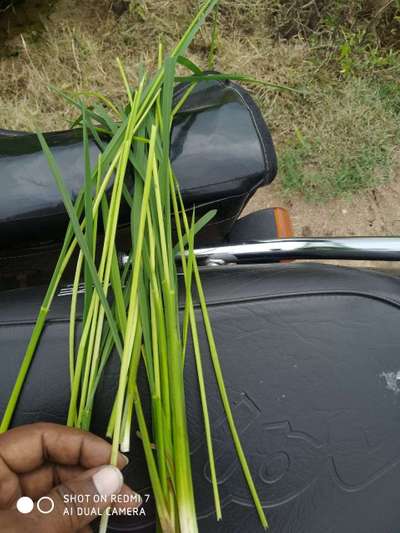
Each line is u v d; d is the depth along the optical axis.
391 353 0.29
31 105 0.55
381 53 0.57
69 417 0.26
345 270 0.31
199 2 0.54
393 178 0.56
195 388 0.28
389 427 0.29
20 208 0.29
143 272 0.27
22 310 0.30
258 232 0.41
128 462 0.28
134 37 0.56
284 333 0.29
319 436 0.28
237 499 0.28
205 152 0.30
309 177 0.55
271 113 0.55
